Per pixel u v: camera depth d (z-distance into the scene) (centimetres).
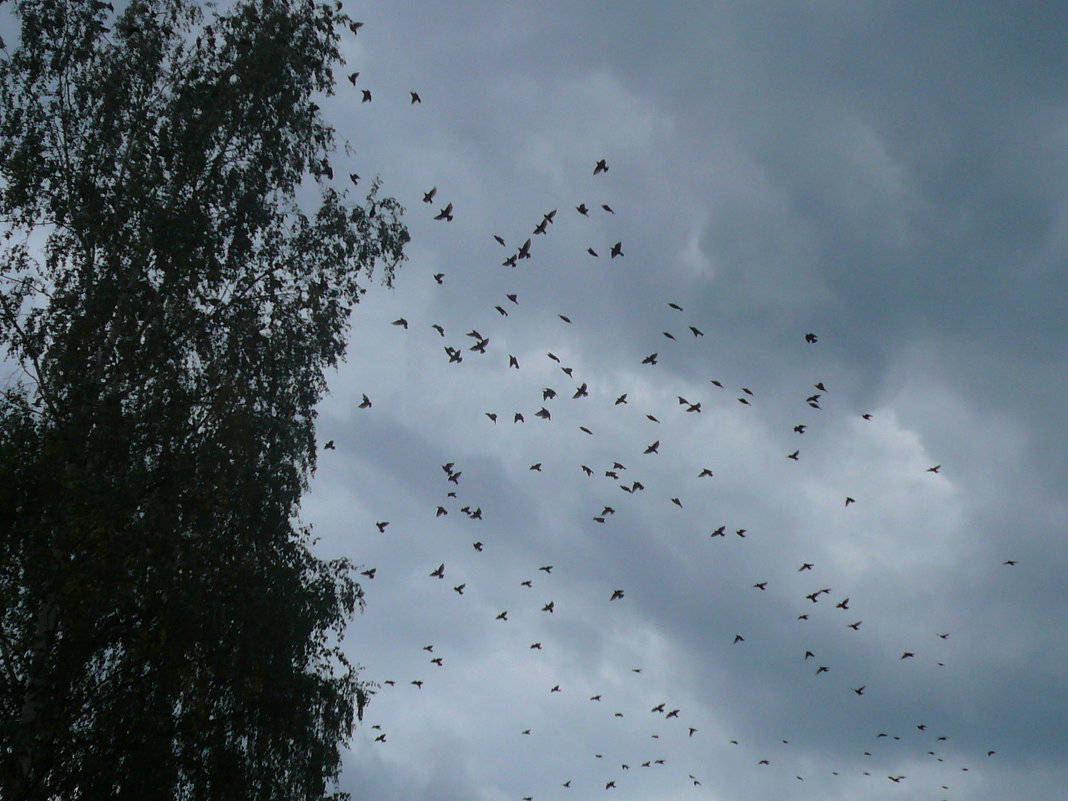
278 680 2159
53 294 2200
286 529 2489
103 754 1848
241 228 2403
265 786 2214
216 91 2475
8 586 1842
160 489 2036
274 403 2572
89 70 2436
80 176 2289
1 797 1738
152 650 1859
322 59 2738
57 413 2023
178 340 2266
